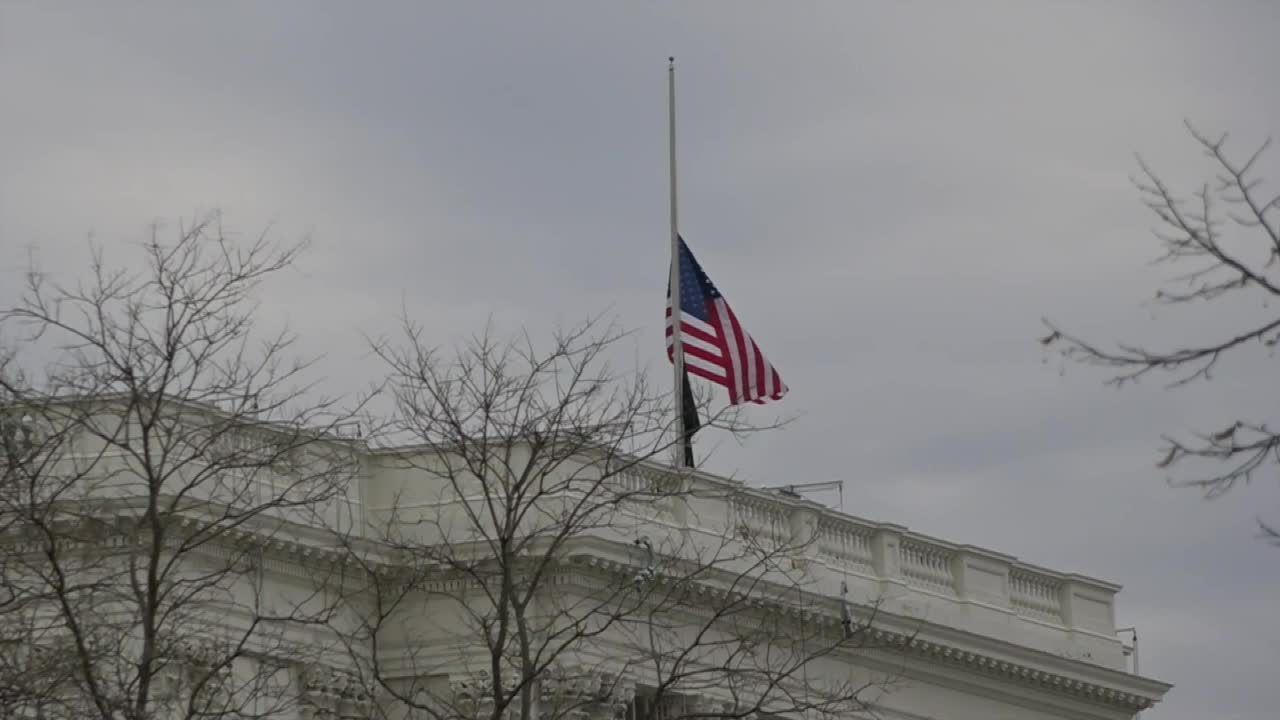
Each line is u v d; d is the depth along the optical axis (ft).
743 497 519.60
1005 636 565.94
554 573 485.15
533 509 483.10
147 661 348.79
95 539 387.96
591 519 486.38
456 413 423.23
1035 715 573.33
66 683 375.66
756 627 511.40
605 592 488.85
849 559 541.75
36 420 387.96
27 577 399.65
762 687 513.45
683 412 493.36
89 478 417.08
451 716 392.27
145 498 421.59
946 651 551.18
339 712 477.36
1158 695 589.73
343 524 480.23
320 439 403.13
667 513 504.43
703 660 504.43
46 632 394.52
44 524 378.94
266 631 467.11
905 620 542.16
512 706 480.64
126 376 361.92
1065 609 582.76
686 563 485.56
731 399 523.29
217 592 456.86
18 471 384.27
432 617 486.79
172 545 447.01
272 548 468.34
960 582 561.84
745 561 513.45
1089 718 582.76
